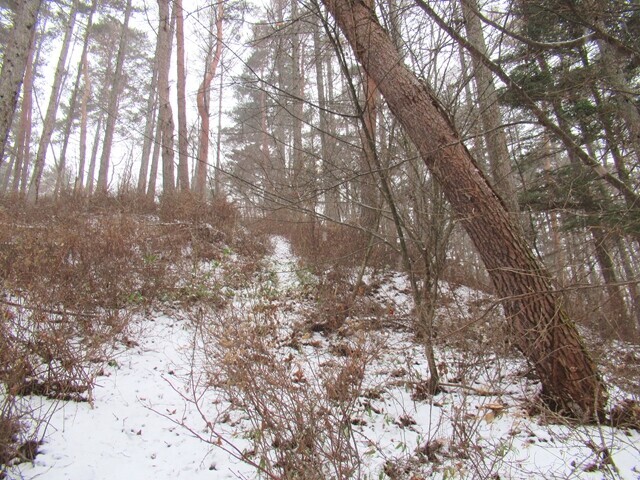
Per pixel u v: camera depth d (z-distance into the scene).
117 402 3.06
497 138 4.00
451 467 2.24
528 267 3.18
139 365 3.72
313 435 2.12
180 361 3.86
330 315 4.69
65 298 3.92
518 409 3.12
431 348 3.49
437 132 3.32
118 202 9.27
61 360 2.98
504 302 3.28
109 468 2.35
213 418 2.97
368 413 2.94
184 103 10.68
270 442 2.62
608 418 3.00
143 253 5.75
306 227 7.03
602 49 5.55
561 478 2.32
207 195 9.68
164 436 2.73
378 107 3.91
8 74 5.23
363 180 3.70
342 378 2.55
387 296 5.48
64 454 2.39
